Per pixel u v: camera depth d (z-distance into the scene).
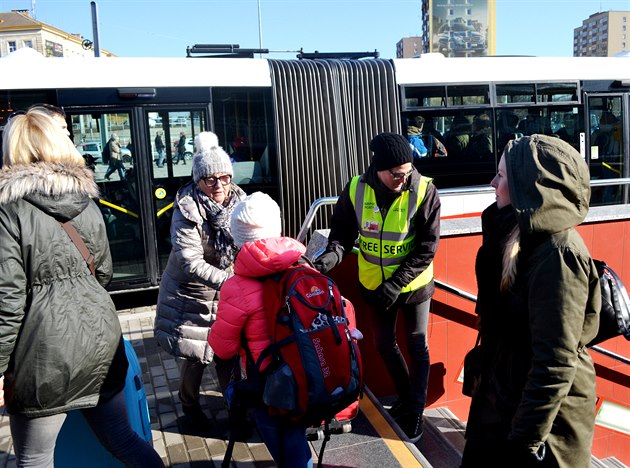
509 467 2.21
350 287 4.44
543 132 9.38
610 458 6.02
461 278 4.93
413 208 3.38
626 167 9.91
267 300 2.32
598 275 2.11
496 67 9.15
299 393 2.21
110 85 7.50
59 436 2.76
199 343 3.36
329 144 8.36
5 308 2.08
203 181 3.21
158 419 3.93
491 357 2.26
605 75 9.70
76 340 2.22
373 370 4.54
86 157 7.45
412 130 8.76
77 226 2.32
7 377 2.19
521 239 2.04
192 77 7.85
